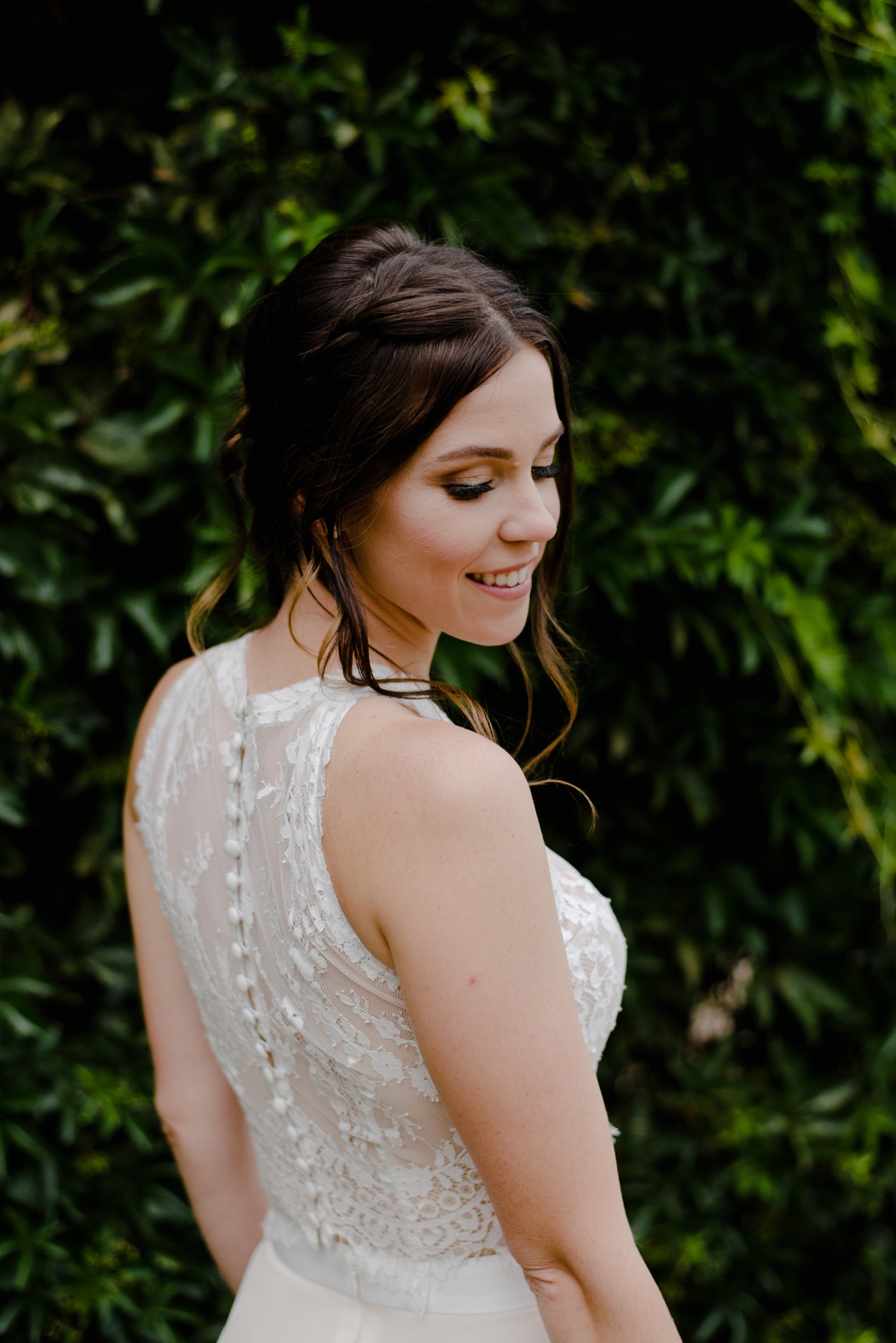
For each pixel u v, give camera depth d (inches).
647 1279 28.6
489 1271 34.4
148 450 62.8
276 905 31.4
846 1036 80.0
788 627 71.7
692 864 74.4
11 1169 64.7
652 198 68.1
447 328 28.9
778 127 69.1
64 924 68.1
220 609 64.2
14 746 63.6
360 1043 30.4
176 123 62.7
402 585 31.9
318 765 29.7
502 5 64.1
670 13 66.5
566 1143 27.5
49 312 62.6
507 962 26.9
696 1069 77.4
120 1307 67.0
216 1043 39.1
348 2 63.5
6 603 62.7
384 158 61.8
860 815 71.4
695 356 70.0
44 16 60.4
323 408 30.5
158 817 37.6
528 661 68.9
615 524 67.5
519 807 27.3
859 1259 78.8
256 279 58.2
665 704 73.4
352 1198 34.7
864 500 77.1
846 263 71.1
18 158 60.7
